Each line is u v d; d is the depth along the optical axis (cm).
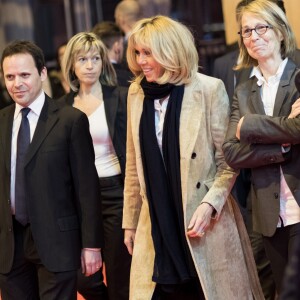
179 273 894
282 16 923
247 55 966
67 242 939
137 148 920
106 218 1190
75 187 949
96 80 1225
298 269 395
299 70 880
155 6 2489
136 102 930
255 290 941
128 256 1180
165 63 879
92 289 1235
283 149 880
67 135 942
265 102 929
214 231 905
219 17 2473
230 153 887
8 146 948
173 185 895
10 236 947
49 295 944
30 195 932
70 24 2825
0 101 1861
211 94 904
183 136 891
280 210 898
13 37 2784
